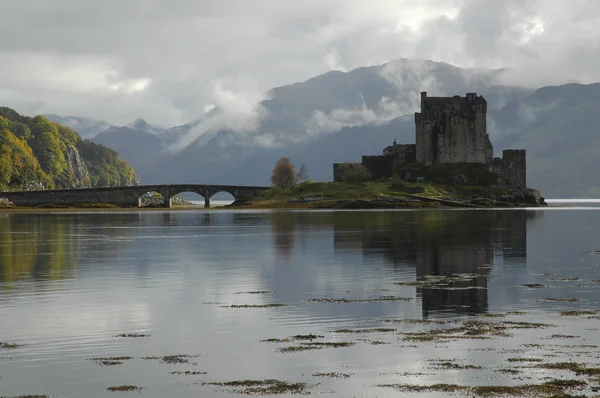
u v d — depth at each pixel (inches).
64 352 1318.9
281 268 2554.1
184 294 1953.7
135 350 1333.7
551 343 1352.1
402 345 1348.4
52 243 3762.3
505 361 1237.1
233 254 3090.6
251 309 1721.2
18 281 2220.7
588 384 1111.0
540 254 3036.4
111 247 3489.2
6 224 5984.3
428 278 2261.3
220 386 1129.4
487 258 2871.6
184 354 1306.6
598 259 2829.7
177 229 5108.3
